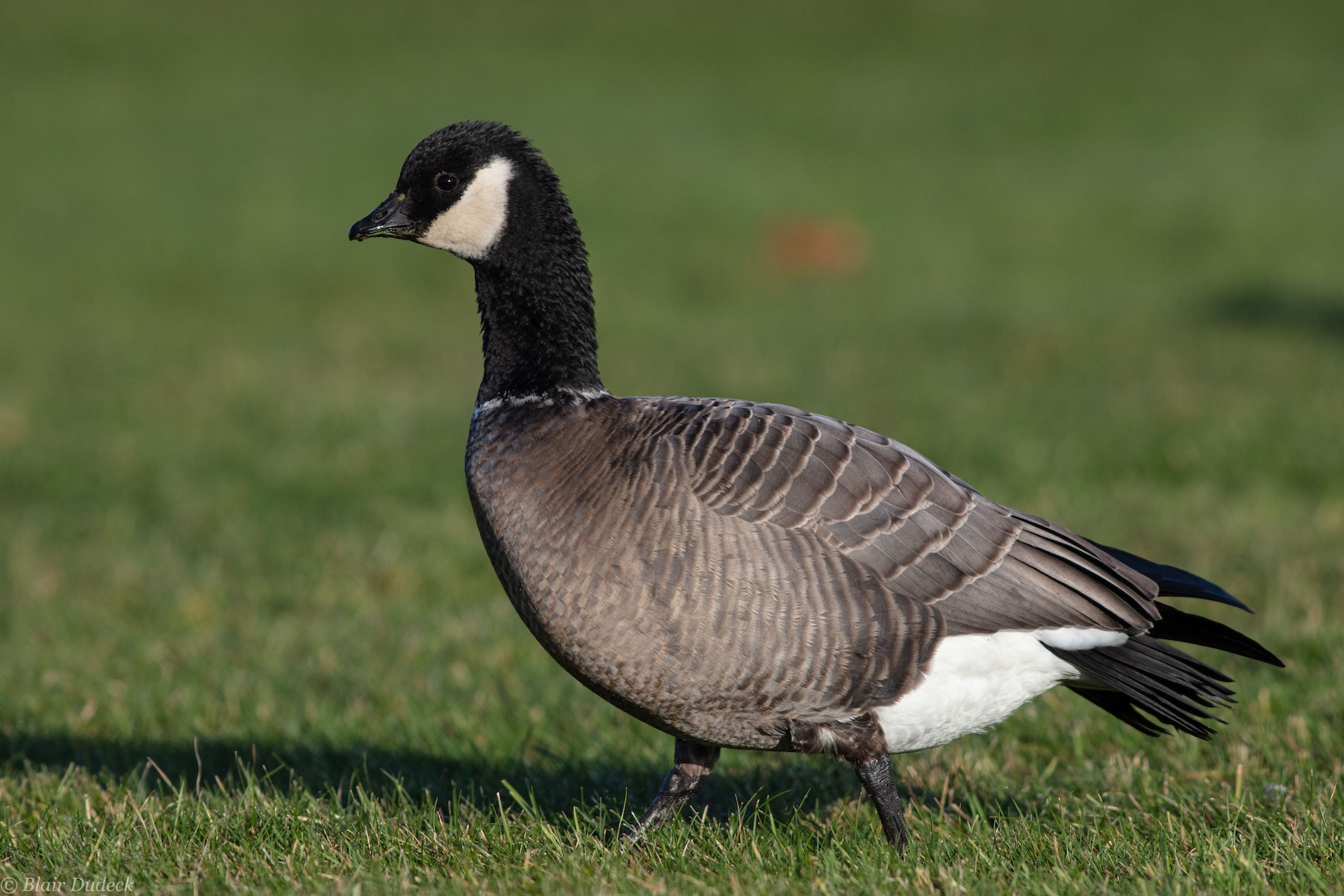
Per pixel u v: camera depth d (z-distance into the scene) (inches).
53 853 267.6
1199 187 1503.4
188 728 366.3
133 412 749.3
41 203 1424.7
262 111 1830.7
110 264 1226.0
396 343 965.8
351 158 1625.2
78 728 364.8
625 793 311.1
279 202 1444.4
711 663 242.7
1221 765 310.8
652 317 1055.0
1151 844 263.6
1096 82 1983.3
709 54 2167.8
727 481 244.8
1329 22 2212.1
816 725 252.8
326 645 434.0
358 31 2247.8
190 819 282.2
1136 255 1283.2
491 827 276.8
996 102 1911.9
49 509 592.1
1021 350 875.4
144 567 515.2
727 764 344.8
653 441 252.2
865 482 251.3
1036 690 263.0
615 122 1817.2
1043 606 253.9
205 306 1107.3
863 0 2399.1
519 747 350.9
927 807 299.9
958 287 1175.6
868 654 245.1
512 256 277.0
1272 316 997.8
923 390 756.0
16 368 865.5
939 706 253.0
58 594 492.4
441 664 417.4
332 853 262.5
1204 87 1940.2
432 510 576.7
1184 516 511.8
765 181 1563.7
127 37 2162.9
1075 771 317.1
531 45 2207.2
